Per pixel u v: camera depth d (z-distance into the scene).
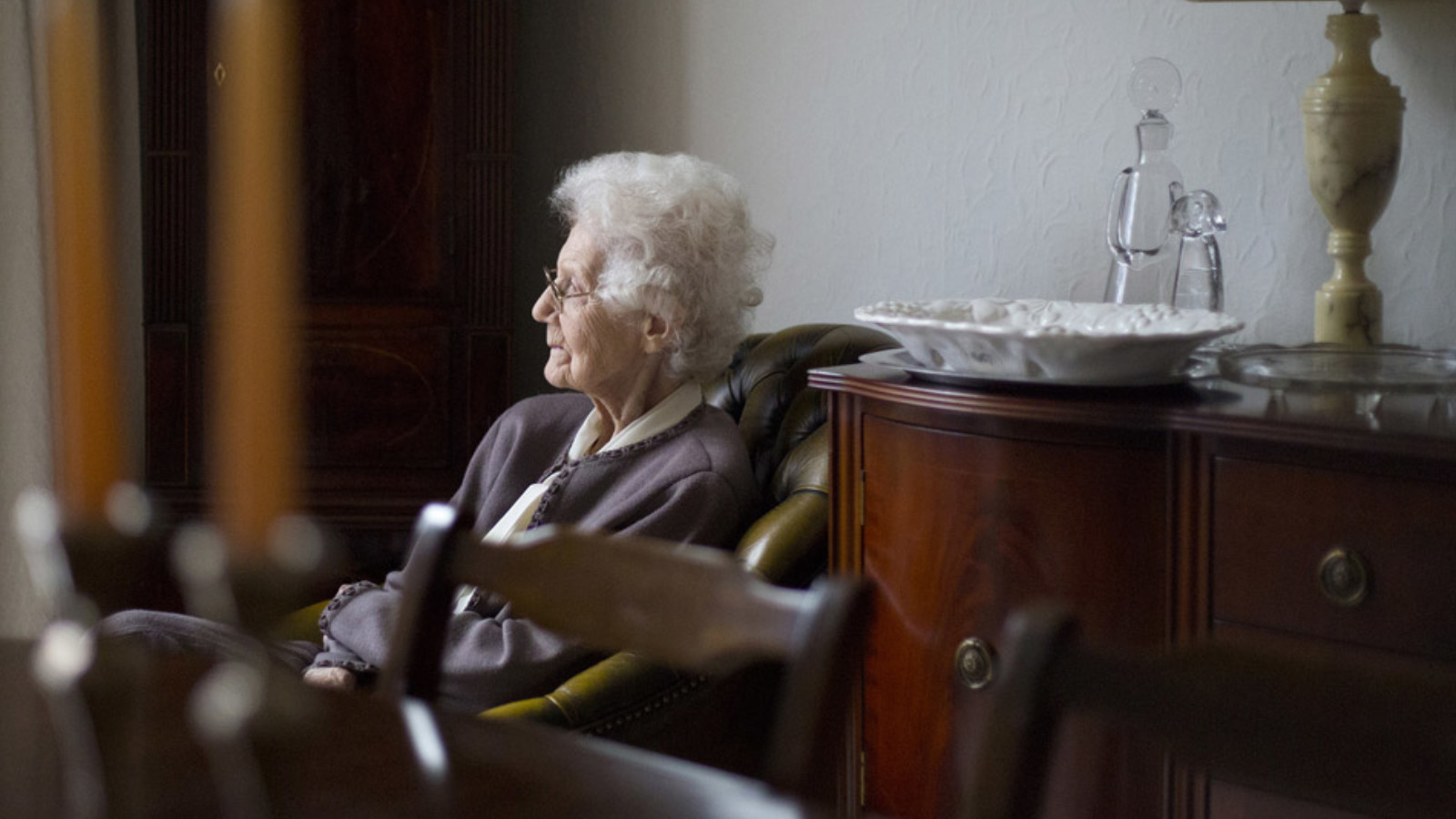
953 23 2.12
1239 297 1.87
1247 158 1.85
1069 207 2.02
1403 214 1.72
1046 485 1.38
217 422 0.53
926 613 1.49
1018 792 0.73
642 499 1.71
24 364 2.53
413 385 2.43
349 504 2.40
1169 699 0.70
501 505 1.95
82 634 0.70
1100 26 1.96
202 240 2.39
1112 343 1.31
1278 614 1.23
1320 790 0.67
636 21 2.58
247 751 0.73
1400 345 1.53
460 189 2.41
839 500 1.61
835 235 2.32
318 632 1.92
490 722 0.92
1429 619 1.13
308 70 2.38
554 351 1.85
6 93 2.49
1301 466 1.20
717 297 1.83
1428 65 1.68
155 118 2.38
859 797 1.61
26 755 0.85
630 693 1.50
